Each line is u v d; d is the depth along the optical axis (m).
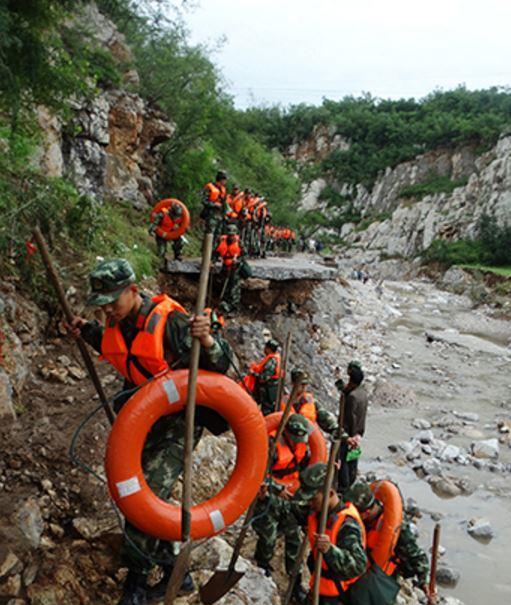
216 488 5.42
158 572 3.66
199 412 3.01
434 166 81.62
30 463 4.37
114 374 6.43
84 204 8.80
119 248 9.44
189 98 18.55
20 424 4.79
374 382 12.70
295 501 3.61
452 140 80.56
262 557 4.65
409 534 3.55
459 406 11.98
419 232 67.19
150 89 17.52
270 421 4.94
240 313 11.26
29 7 5.89
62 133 11.80
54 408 5.33
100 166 12.69
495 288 36.22
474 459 9.08
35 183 8.20
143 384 2.78
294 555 4.72
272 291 11.91
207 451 5.74
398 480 8.24
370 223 82.38
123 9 14.95
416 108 111.56
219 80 19.52
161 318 2.82
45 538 3.82
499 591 5.84
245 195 13.52
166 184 17.53
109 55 11.91
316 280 13.79
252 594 3.79
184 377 2.75
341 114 111.88
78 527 3.89
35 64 6.11
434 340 18.45
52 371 5.97
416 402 11.86
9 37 5.33
